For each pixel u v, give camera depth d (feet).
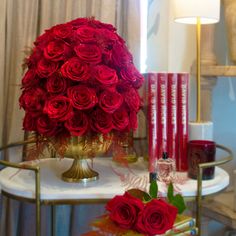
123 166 3.88
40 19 4.23
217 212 4.43
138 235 2.53
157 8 4.84
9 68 4.21
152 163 3.64
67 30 3.16
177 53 4.90
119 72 3.20
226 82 5.14
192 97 4.86
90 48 3.07
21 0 4.11
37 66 3.15
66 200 3.12
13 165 3.15
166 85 3.62
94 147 3.21
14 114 4.17
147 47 4.84
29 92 3.21
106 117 3.06
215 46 5.01
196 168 3.49
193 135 3.77
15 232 4.39
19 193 3.18
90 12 4.40
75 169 3.47
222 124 5.19
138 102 3.31
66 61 3.05
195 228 2.89
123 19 4.57
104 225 2.68
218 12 3.91
